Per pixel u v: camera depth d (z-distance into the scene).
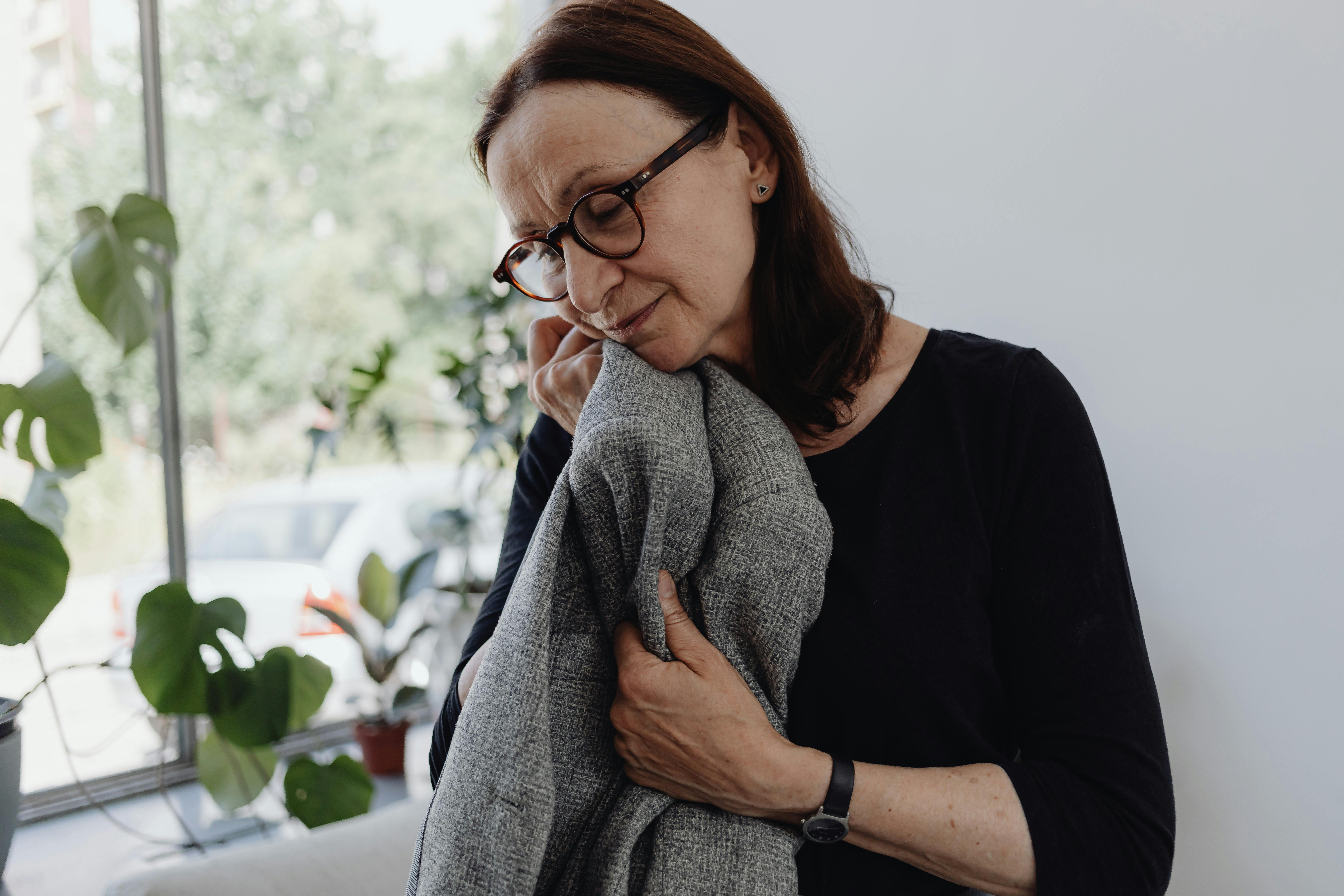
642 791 0.60
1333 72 0.86
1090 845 0.57
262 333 6.98
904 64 1.21
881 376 0.70
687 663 0.59
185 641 1.52
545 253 0.66
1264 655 0.94
